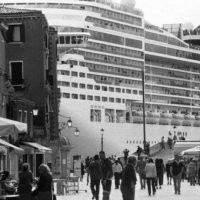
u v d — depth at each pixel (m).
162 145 158.62
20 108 65.69
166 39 169.38
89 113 135.75
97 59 141.00
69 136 128.50
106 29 143.88
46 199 27.81
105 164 38.53
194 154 82.44
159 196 51.00
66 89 131.88
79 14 137.38
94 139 135.12
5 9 82.25
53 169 76.94
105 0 147.12
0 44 57.94
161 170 62.16
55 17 135.25
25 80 77.50
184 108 172.50
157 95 163.25
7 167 55.69
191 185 69.62
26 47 77.62
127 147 148.50
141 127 154.25
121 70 148.38
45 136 76.25
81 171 87.62
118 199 47.59
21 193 30.22
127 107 150.12
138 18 155.00
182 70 174.50
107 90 142.75
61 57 133.38
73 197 50.16
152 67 163.75
